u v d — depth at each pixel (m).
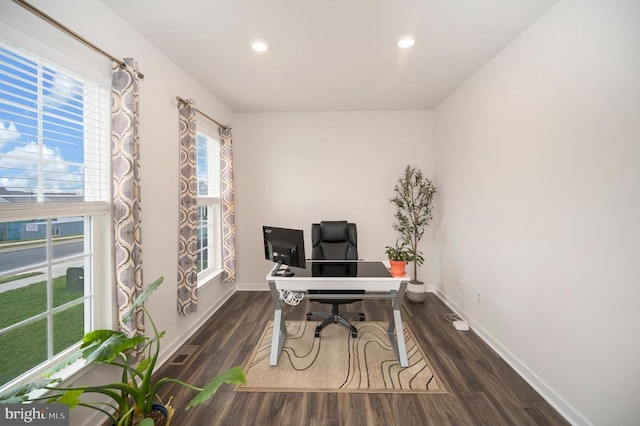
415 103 3.58
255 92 3.17
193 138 2.53
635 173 1.28
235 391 1.85
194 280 2.51
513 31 2.00
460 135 3.01
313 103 3.56
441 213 3.60
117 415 1.33
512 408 1.69
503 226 2.25
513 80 2.12
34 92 1.29
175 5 1.71
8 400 0.90
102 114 1.67
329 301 2.60
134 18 1.82
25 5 1.19
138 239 1.79
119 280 1.68
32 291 1.35
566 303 1.65
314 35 2.05
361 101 3.49
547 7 1.74
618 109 1.35
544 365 1.81
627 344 1.32
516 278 2.10
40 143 1.34
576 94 1.57
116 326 1.72
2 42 1.18
